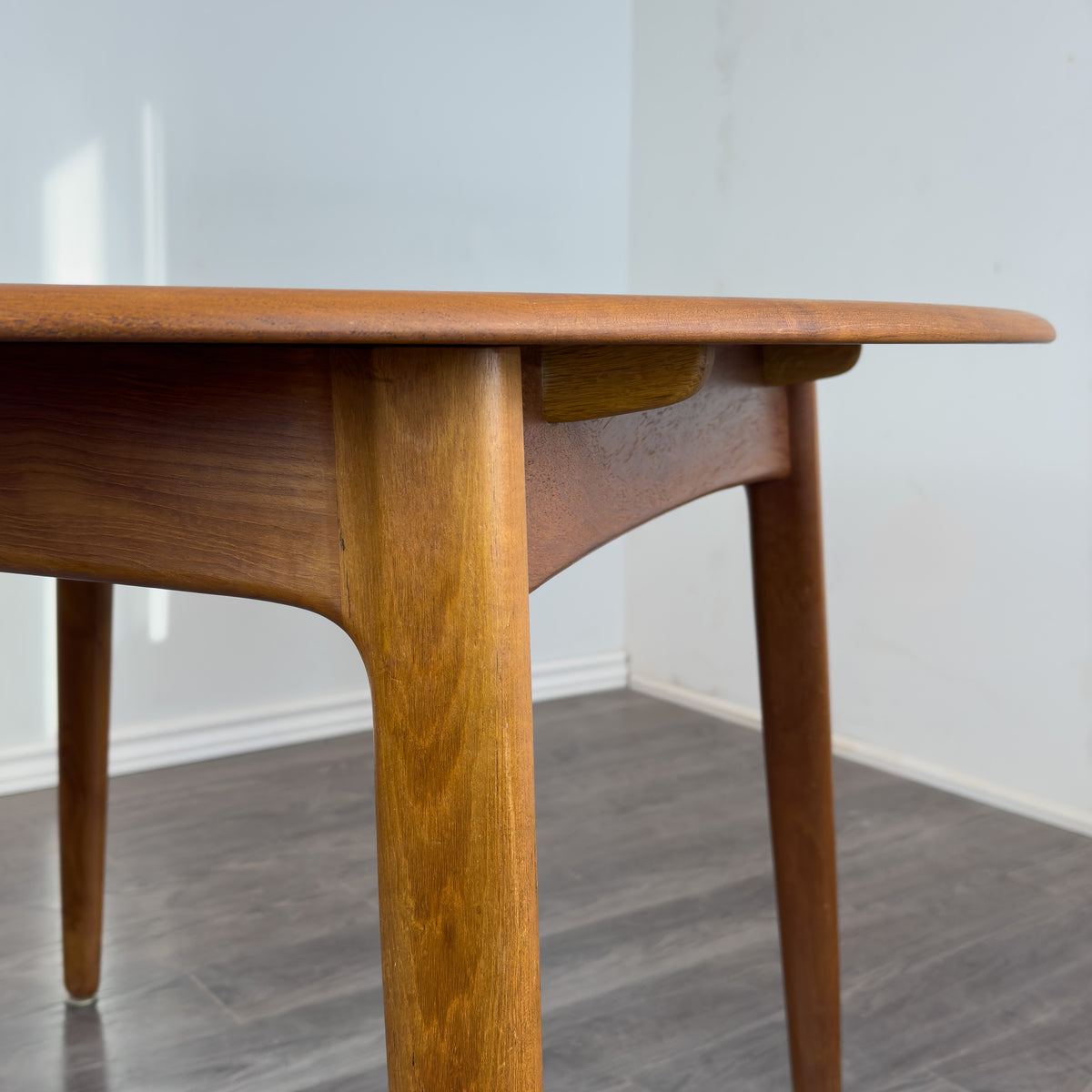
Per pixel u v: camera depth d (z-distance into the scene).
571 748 2.04
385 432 0.42
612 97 2.36
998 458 1.75
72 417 0.46
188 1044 1.08
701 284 2.27
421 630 0.42
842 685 2.04
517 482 0.43
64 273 1.81
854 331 0.44
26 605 1.83
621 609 2.50
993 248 1.74
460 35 2.15
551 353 0.52
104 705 1.09
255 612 2.04
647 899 1.42
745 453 0.76
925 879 1.49
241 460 0.45
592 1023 1.13
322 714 2.11
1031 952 1.29
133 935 1.31
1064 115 1.62
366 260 2.10
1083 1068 1.06
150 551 0.46
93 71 1.80
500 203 2.24
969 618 1.81
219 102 1.92
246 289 0.34
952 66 1.77
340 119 2.04
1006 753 1.77
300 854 1.55
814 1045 0.91
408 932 0.44
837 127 1.96
